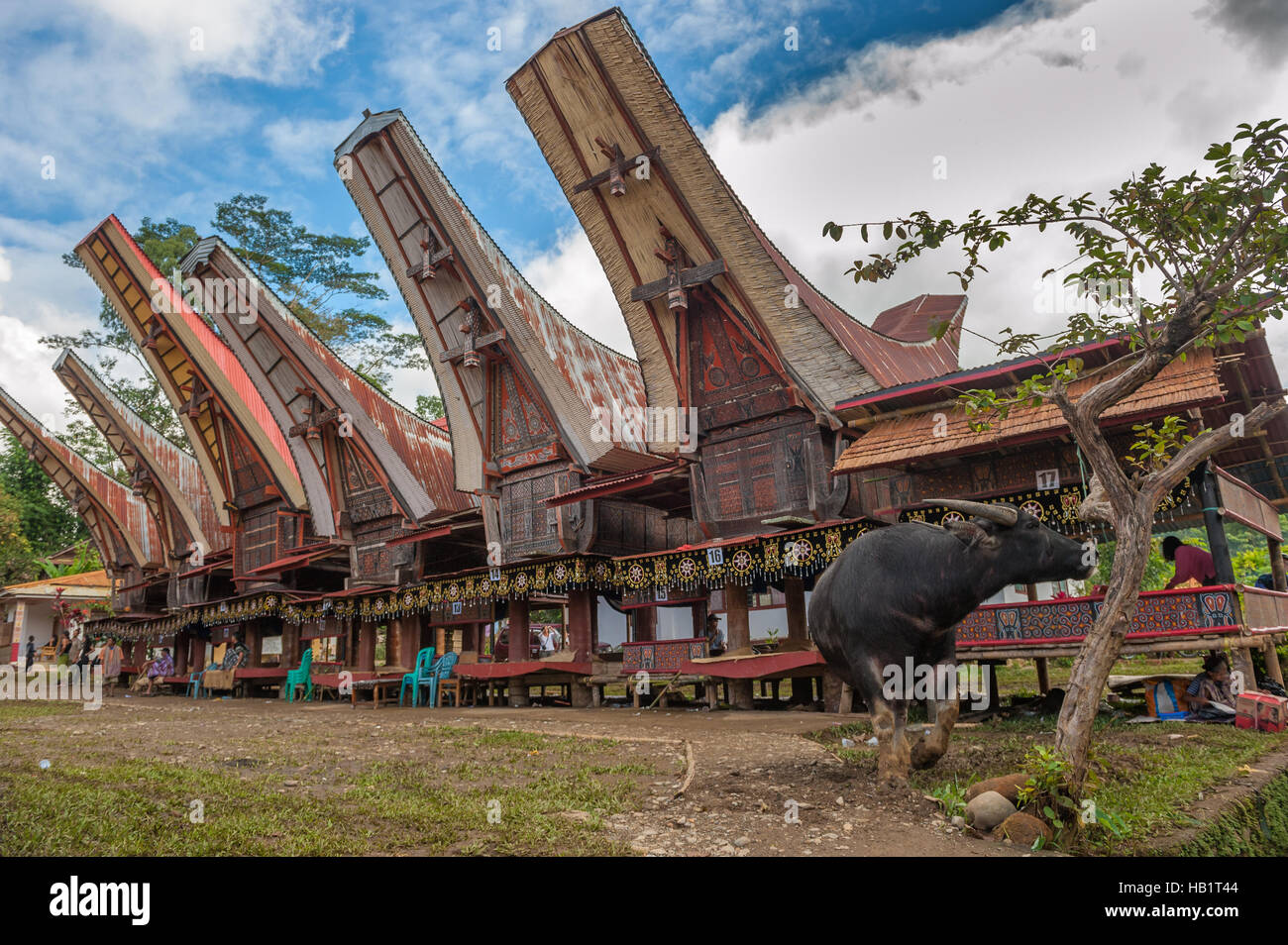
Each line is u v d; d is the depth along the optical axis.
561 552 16.55
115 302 26.33
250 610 24.84
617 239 14.82
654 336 15.25
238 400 24.84
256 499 26.62
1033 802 4.30
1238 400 11.69
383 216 18.19
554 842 4.17
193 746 9.17
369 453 20.91
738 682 13.16
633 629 22.25
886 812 4.79
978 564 5.38
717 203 13.41
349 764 7.50
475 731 10.23
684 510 18.83
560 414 16.81
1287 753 6.57
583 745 8.47
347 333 37.97
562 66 13.50
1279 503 15.48
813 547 12.27
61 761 7.91
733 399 14.55
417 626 20.61
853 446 12.10
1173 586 9.56
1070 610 9.51
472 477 18.69
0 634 42.31
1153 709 8.98
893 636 5.54
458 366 18.53
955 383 11.05
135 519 35.25
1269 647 9.62
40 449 34.75
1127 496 4.83
